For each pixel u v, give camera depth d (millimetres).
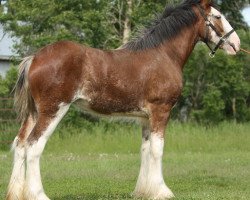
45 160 14438
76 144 18109
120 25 22875
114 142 18328
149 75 8102
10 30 22062
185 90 22922
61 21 20438
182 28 8641
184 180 10875
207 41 8953
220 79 23094
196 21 8781
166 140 18578
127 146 18109
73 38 20312
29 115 7836
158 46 8359
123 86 7938
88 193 9062
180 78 8391
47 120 7551
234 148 18656
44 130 7531
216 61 22500
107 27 22062
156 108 8180
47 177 11250
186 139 18766
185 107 23984
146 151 8523
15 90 7816
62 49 7648
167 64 8297
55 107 7559
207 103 22516
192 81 23219
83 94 7750
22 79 7758
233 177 11234
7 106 19344
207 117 22719
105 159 14828
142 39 8320
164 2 22125
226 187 9852
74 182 10539
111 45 21859
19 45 21406
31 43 20625
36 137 7500
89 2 20984
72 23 20453
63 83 7543
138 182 8508
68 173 11875
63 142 18203
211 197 8250
